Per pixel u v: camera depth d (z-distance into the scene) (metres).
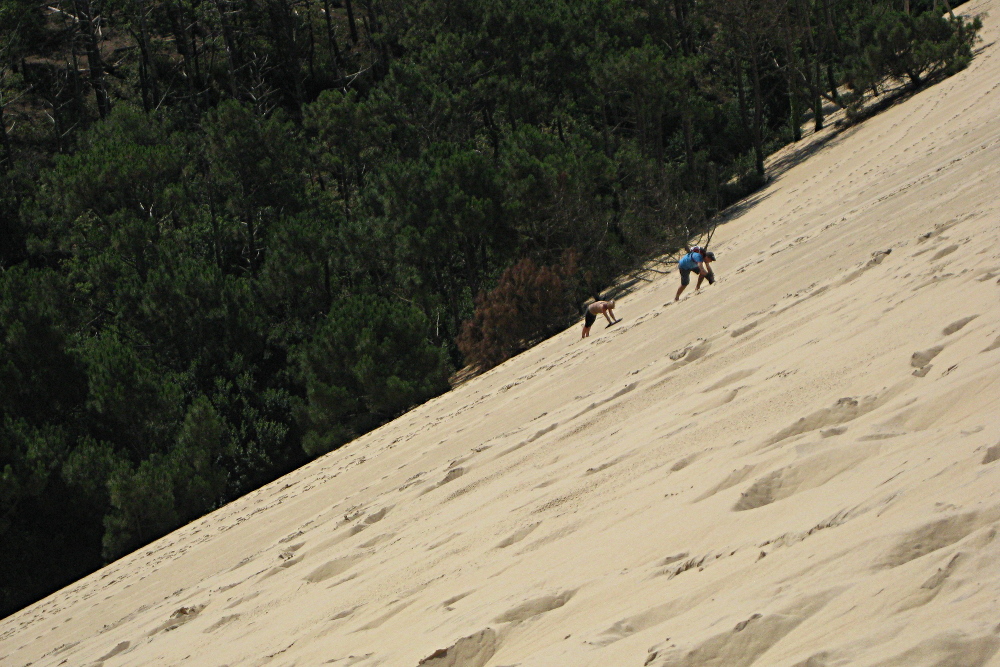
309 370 62.28
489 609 8.12
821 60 101.62
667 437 11.79
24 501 53.56
